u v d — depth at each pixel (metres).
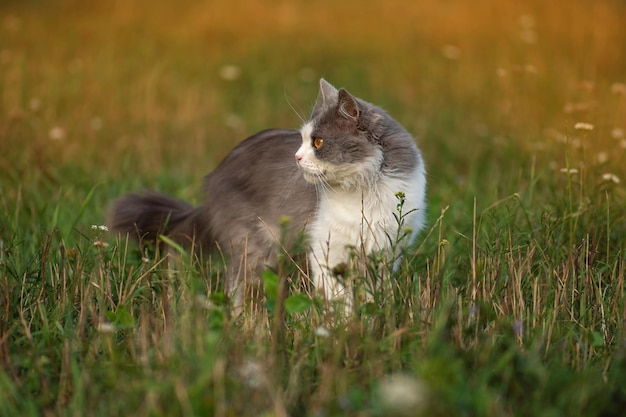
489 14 24.69
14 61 18.83
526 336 6.84
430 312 7.03
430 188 12.55
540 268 8.28
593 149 12.64
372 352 6.27
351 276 7.19
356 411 5.53
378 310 6.72
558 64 19.20
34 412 5.55
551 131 13.66
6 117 14.90
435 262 7.93
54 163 13.05
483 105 17.50
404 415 5.01
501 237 8.90
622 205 9.88
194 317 6.70
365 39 23.36
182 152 14.85
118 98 17.08
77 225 10.34
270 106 17.78
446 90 18.61
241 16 25.53
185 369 5.89
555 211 9.76
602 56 19.81
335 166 8.21
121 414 5.66
